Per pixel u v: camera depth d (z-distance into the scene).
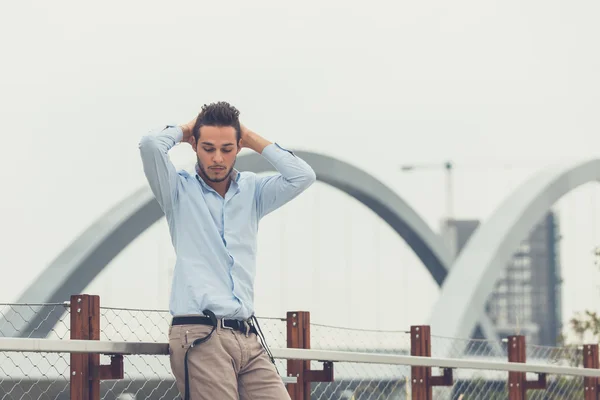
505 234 41.75
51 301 34.53
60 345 5.18
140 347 5.55
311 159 39.78
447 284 41.44
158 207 36.53
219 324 5.21
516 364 9.09
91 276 35.62
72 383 5.65
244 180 5.52
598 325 17.45
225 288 5.27
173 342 5.26
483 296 40.91
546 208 42.88
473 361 8.50
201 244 5.28
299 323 6.98
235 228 5.38
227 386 5.20
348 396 8.76
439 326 40.09
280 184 5.60
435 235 48.50
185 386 5.26
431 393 8.33
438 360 8.03
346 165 41.47
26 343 5.05
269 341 6.83
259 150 5.65
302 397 7.01
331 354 6.79
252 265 5.42
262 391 5.39
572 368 9.97
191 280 5.22
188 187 5.37
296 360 7.03
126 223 35.94
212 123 5.34
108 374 5.63
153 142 5.22
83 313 5.61
